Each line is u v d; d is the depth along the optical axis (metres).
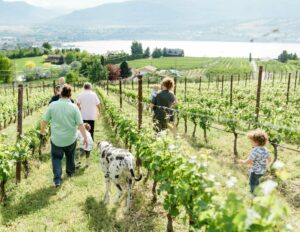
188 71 132.50
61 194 8.19
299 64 143.25
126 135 11.26
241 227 3.40
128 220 6.90
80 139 10.16
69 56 173.38
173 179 5.76
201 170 4.96
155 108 10.49
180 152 6.12
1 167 7.40
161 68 150.25
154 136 8.27
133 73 126.12
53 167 8.67
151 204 7.62
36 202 7.75
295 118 14.13
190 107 15.86
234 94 29.97
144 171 9.76
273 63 155.88
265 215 3.36
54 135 8.52
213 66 156.12
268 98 25.64
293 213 7.26
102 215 7.08
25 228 6.56
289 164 10.70
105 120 20.22
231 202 3.62
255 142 7.36
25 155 8.87
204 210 4.41
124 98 34.22
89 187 8.54
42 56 183.38
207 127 14.05
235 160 11.35
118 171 7.14
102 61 131.38
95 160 10.93
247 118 14.41
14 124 22.22
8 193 8.30
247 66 143.12
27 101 25.20
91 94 11.85
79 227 6.58
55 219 6.97
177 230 6.55
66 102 8.47
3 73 106.00
